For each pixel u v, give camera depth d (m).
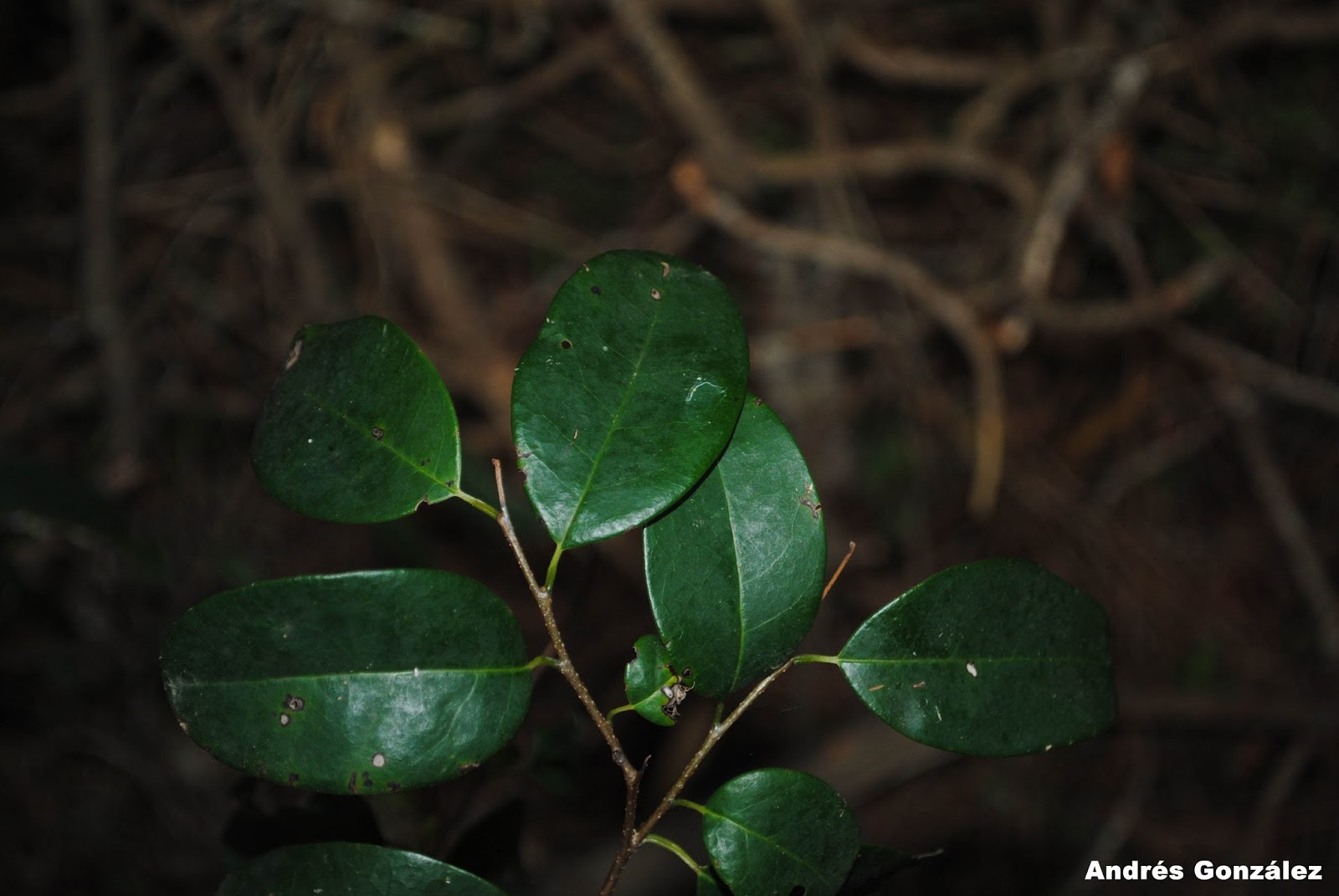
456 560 1.52
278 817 0.68
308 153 1.64
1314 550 1.75
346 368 0.61
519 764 0.71
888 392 1.73
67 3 1.64
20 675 1.50
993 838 1.65
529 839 1.46
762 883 0.61
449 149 1.76
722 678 0.61
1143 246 1.72
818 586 0.62
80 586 1.55
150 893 1.51
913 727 0.61
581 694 0.60
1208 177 1.69
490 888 0.61
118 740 1.54
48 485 1.08
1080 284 1.74
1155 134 1.70
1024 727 0.61
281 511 1.65
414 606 0.60
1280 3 1.57
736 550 0.62
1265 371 1.71
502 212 1.73
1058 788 1.70
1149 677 1.71
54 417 1.66
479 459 0.97
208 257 1.71
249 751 0.59
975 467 1.74
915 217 1.78
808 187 1.70
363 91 1.58
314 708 0.60
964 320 1.44
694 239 1.75
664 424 0.61
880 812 1.67
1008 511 1.75
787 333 1.67
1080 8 1.62
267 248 1.64
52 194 1.68
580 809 1.48
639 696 0.61
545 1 1.63
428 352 1.58
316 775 0.59
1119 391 1.80
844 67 1.76
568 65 1.68
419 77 1.72
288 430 0.61
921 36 1.74
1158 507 1.81
